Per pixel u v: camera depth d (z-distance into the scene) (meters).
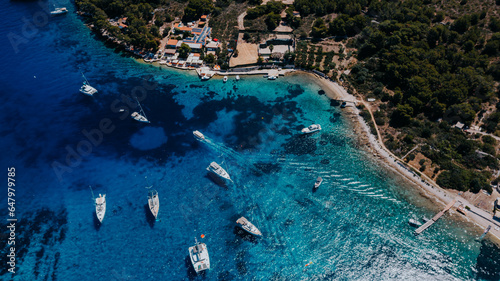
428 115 162.25
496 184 134.88
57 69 196.75
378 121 162.50
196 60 199.25
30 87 184.38
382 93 174.50
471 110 151.50
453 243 121.88
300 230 125.44
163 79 192.75
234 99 179.50
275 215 129.75
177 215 130.00
